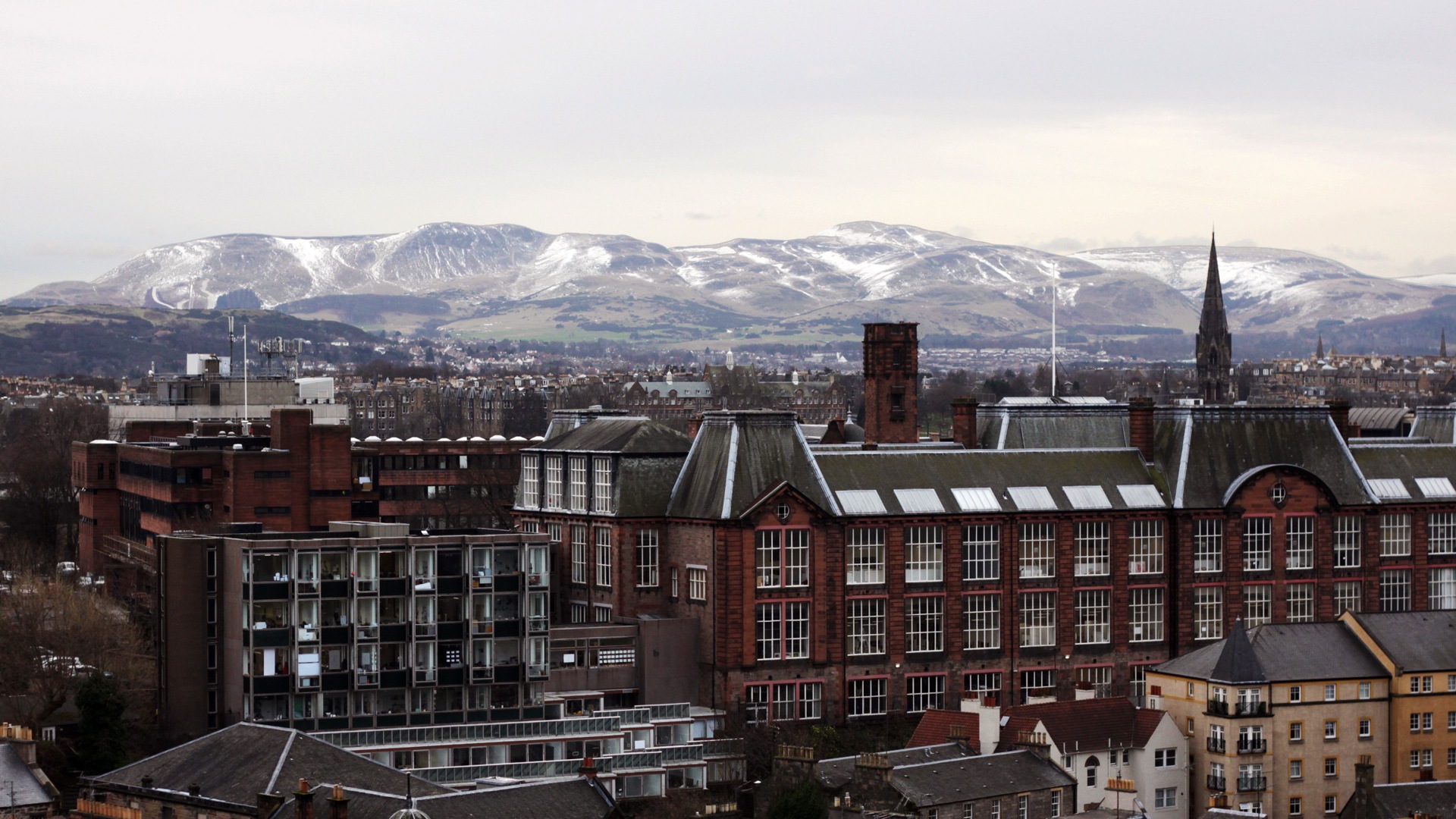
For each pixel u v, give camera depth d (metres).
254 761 167.75
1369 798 191.62
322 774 165.00
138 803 169.38
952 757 195.38
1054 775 194.25
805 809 173.25
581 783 162.12
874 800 181.25
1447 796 194.25
